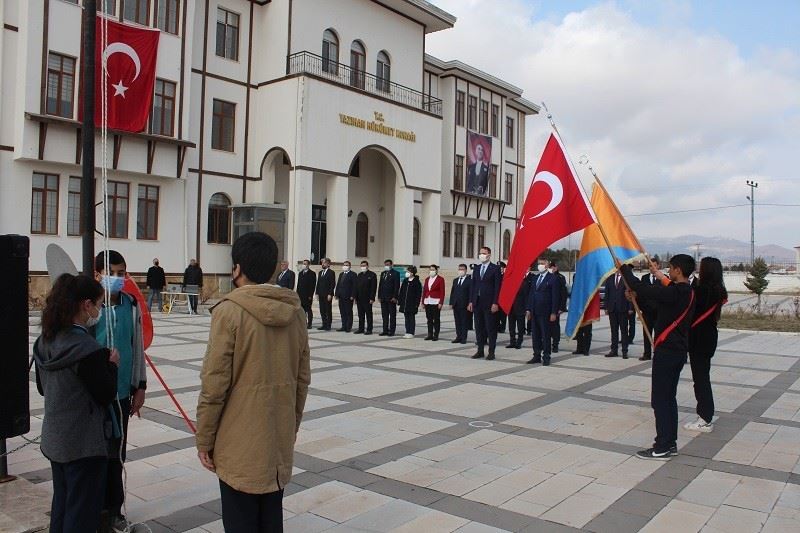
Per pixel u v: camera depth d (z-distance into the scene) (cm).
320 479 542
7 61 1955
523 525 451
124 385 426
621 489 527
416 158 2997
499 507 485
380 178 3253
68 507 359
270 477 309
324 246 2984
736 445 664
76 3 2055
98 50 2050
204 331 1630
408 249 2956
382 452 620
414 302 1667
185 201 2416
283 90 2558
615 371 1140
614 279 1323
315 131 2528
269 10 2656
